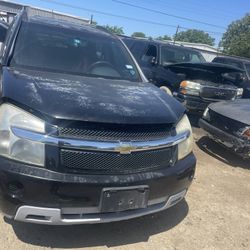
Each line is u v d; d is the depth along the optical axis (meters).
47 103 2.82
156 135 3.09
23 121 2.75
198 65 8.15
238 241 3.62
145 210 3.12
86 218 2.86
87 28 4.91
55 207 2.72
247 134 5.51
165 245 3.34
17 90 2.95
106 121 2.81
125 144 2.85
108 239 3.29
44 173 2.67
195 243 3.46
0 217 3.38
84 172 2.75
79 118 2.75
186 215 3.94
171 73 8.59
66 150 2.71
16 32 4.10
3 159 2.72
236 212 4.23
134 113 3.02
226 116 5.86
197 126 8.31
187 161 3.38
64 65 3.95
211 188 4.80
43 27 4.38
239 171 5.66
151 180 3.00
